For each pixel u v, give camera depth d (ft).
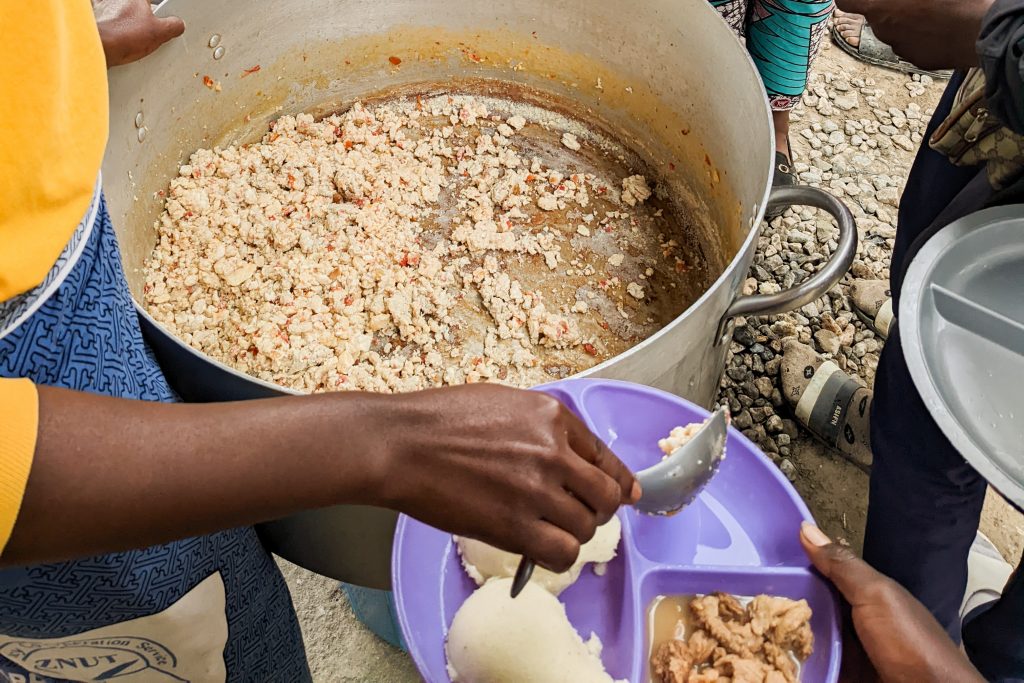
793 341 5.25
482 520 1.75
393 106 5.33
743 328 5.39
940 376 2.59
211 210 4.44
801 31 5.05
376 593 3.81
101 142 2.10
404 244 4.39
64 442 1.51
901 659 2.25
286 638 3.58
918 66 3.30
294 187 4.62
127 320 2.44
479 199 4.68
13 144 1.74
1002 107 2.58
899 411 3.60
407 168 4.81
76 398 1.57
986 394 2.58
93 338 2.19
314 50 4.97
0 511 1.44
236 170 4.66
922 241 3.58
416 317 4.08
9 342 1.91
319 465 1.66
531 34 5.07
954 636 4.13
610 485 1.80
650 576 2.47
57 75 1.80
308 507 1.71
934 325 2.72
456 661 2.36
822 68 7.03
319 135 4.98
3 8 1.65
